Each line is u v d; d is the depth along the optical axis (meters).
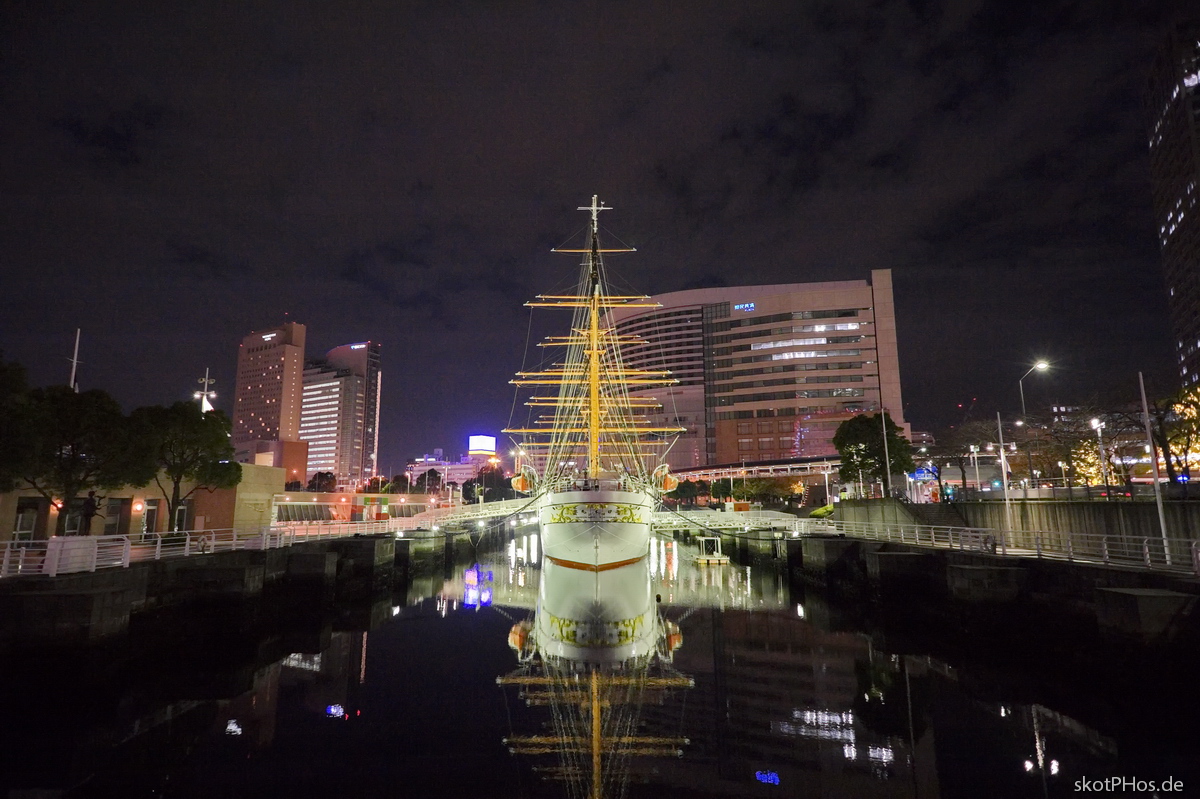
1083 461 59.56
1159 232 149.00
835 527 57.81
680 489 132.38
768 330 168.38
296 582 37.88
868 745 17.52
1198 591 19.61
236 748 17.12
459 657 27.72
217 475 39.66
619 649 29.08
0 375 24.83
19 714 19.30
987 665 25.31
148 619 26.91
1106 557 25.39
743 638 31.17
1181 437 48.56
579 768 16.27
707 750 17.38
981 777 15.27
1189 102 133.88
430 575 60.28
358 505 82.38
